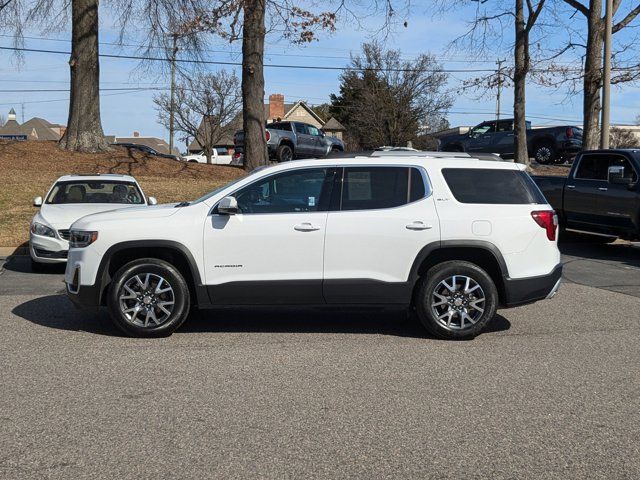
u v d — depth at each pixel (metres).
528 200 6.94
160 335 6.73
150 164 20.95
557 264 6.99
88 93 21.06
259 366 5.85
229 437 4.31
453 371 5.76
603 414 4.78
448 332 6.75
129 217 6.72
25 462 3.93
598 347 6.59
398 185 6.84
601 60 19.53
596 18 19.41
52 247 10.57
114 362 5.92
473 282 6.73
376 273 6.70
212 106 47.66
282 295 6.70
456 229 6.70
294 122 25.83
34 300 8.70
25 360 5.96
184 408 4.82
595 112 19.84
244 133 20.38
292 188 6.81
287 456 4.04
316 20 18.02
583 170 13.95
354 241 6.65
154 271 6.64
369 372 5.71
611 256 13.29
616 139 42.09
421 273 6.82
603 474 3.86
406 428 4.49
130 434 4.35
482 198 6.86
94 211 10.99
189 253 6.62
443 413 4.77
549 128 25.72
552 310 8.34
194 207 6.75
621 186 12.78
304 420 4.61
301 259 6.66
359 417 4.68
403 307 6.91
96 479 3.73
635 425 4.58
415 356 6.21
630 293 9.47
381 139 50.03
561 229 14.74
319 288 6.68
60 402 4.91
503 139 26.52
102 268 6.63
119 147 22.81
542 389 5.31
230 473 3.81
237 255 6.64
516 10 21.06
